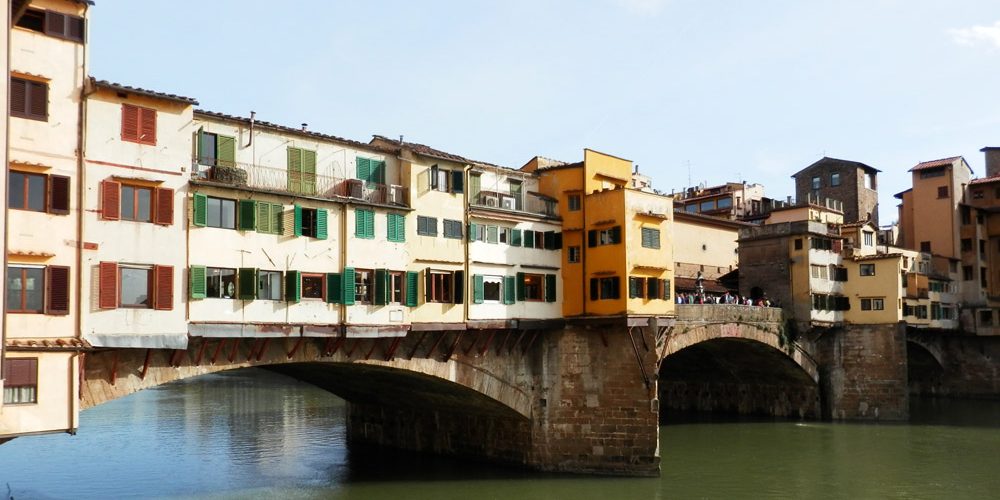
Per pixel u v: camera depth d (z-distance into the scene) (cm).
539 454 4419
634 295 4291
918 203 8900
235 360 3284
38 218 2578
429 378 4056
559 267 4525
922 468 4675
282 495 3881
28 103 2575
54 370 2545
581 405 4378
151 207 2902
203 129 3195
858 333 6694
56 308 2605
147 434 5597
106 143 2772
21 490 3828
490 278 4169
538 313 4384
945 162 8744
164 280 2903
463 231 4034
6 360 2441
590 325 4366
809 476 4441
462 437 4819
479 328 4044
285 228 3319
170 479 4175
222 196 3138
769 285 6625
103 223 2750
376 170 3778
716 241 7381
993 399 8344
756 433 6012
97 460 4622
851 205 9269
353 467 4572
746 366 6875
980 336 8444
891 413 6538
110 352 2895
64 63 2670
